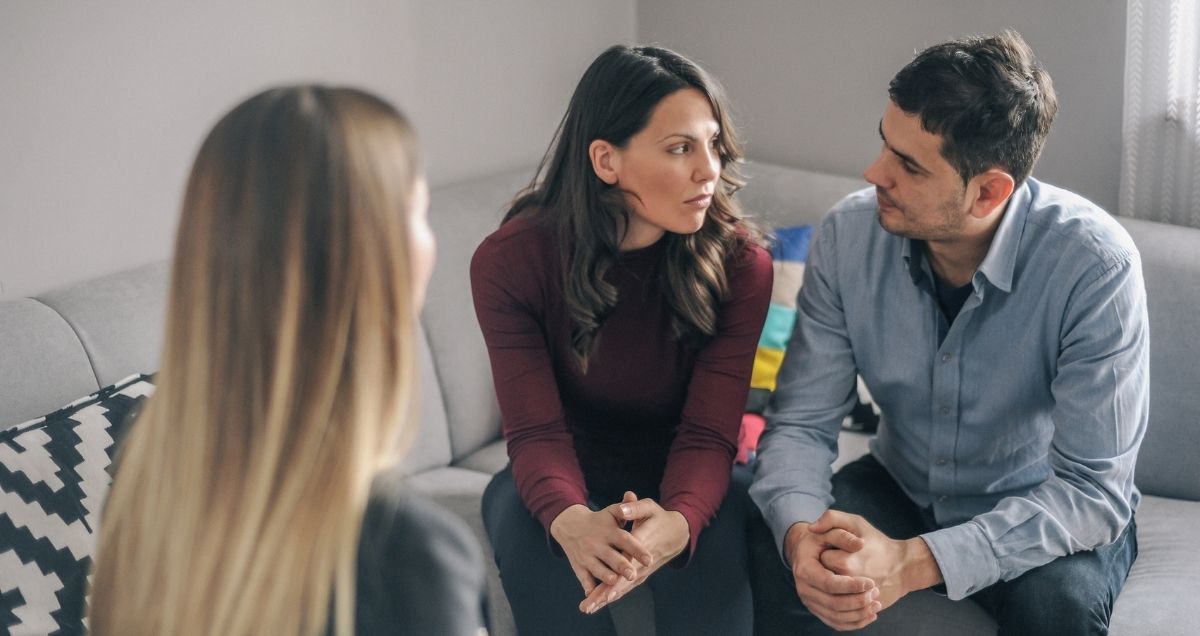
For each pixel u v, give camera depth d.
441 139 2.45
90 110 1.92
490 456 2.18
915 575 1.57
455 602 0.77
